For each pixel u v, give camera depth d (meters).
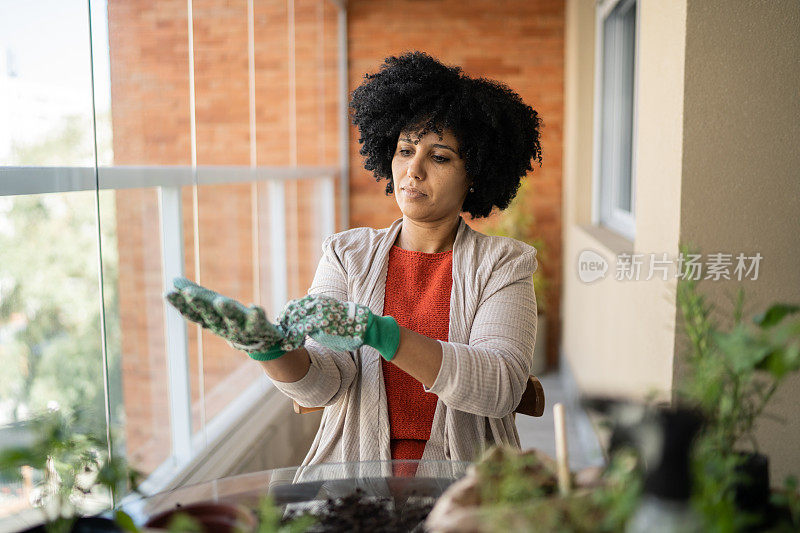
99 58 1.84
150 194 2.21
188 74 2.55
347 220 5.69
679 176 2.04
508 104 1.59
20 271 1.56
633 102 3.91
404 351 1.30
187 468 2.46
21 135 1.57
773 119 1.99
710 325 0.92
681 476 0.73
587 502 0.78
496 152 1.58
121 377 2.00
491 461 0.90
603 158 4.60
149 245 2.20
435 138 1.51
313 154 4.95
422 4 5.43
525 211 5.35
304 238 4.60
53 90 1.66
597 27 4.55
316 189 4.90
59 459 0.96
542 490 0.90
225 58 3.14
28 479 1.43
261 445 3.12
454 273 1.53
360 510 1.07
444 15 5.42
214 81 2.98
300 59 4.55
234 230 3.27
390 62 1.66
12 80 1.53
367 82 1.72
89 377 1.80
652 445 0.75
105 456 1.06
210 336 2.92
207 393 2.89
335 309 1.25
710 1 1.97
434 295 1.54
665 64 2.20
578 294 4.36
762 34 1.97
